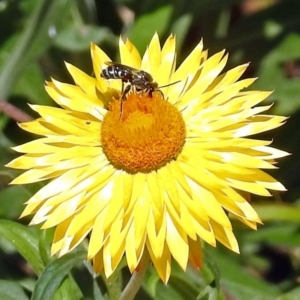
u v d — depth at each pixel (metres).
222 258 0.32
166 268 0.24
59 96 0.26
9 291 0.28
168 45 0.27
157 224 0.24
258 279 0.32
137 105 0.26
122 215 0.25
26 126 0.26
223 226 0.24
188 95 0.26
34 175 0.25
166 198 0.25
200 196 0.25
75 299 0.27
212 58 0.27
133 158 0.25
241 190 0.25
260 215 0.31
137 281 0.26
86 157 0.26
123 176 0.25
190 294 0.29
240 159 0.25
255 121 0.26
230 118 0.26
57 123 0.26
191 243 0.25
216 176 0.25
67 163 0.25
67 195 0.25
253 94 0.26
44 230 0.27
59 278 0.25
